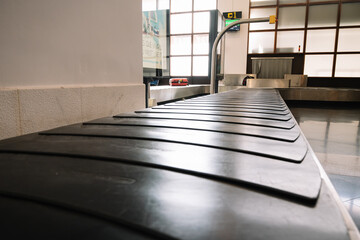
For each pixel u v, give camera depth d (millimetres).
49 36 1344
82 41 1588
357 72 8688
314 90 6930
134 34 2209
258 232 308
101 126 1007
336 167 2377
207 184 450
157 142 754
